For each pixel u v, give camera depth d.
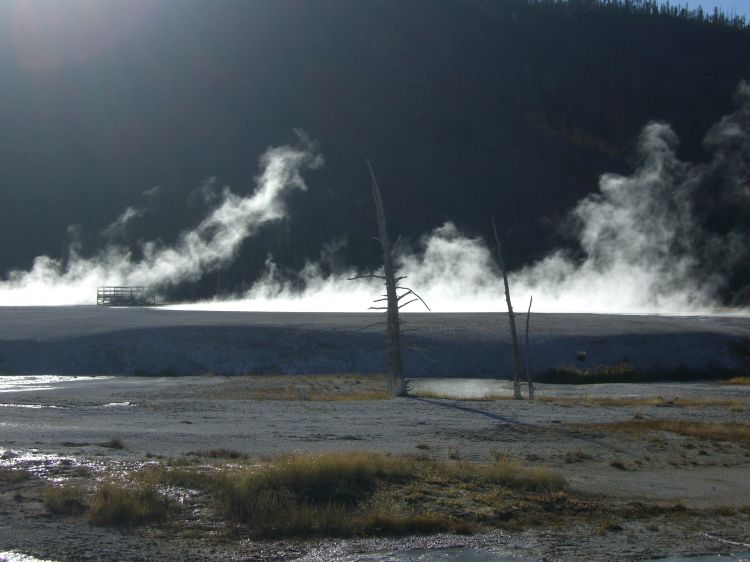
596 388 39.03
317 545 10.41
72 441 16.92
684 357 47.66
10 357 44.34
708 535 11.59
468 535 11.09
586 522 11.99
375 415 23.39
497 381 41.19
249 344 45.28
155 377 40.88
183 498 11.66
